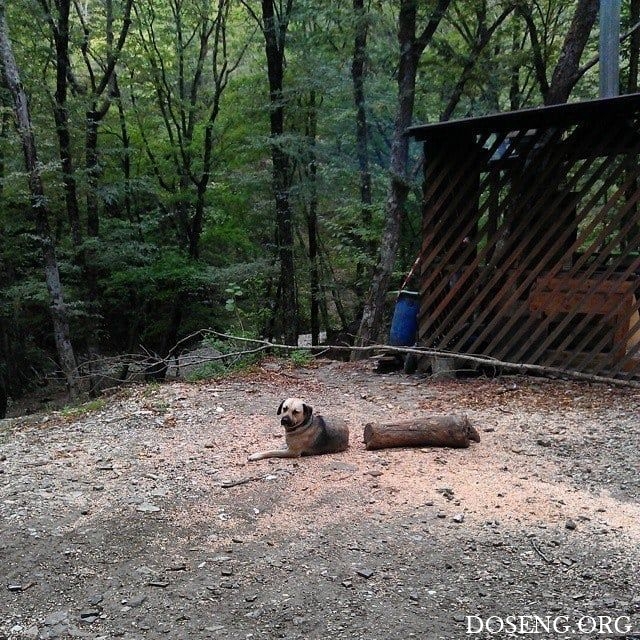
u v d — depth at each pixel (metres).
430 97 17.91
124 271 16.48
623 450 5.52
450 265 8.45
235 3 19.81
